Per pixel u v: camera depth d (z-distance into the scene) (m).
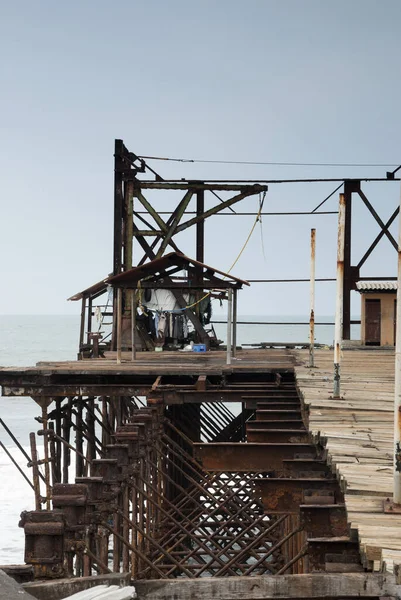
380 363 17.14
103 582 4.84
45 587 4.76
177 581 4.89
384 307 23.45
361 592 4.71
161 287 17.95
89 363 17.67
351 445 7.49
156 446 13.80
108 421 19.36
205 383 14.83
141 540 12.83
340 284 10.89
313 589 4.79
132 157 23.62
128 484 10.01
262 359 19.16
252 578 4.86
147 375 15.85
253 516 17.22
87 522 6.51
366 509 5.38
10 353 114.81
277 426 11.73
